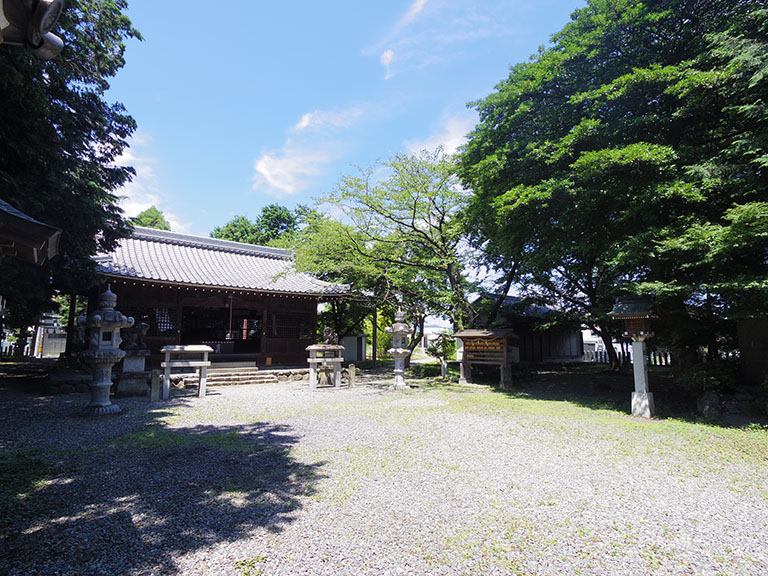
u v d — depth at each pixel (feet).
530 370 57.77
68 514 11.30
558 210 30.83
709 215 26.37
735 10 25.44
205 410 27.53
